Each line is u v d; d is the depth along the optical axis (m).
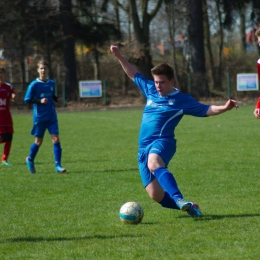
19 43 106.94
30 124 63.94
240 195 20.83
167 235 14.94
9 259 13.27
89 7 106.50
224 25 104.88
